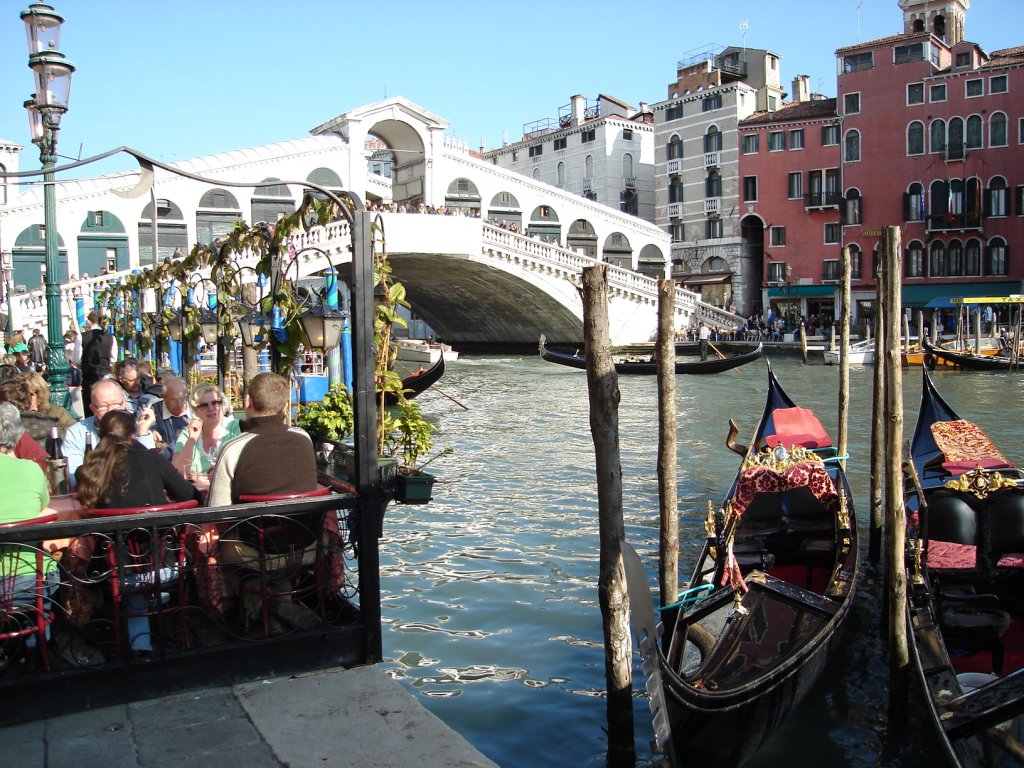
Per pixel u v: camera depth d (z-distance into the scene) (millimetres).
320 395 10836
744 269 44875
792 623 5539
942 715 4477
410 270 37938
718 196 45250
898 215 39094
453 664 6305
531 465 13430
